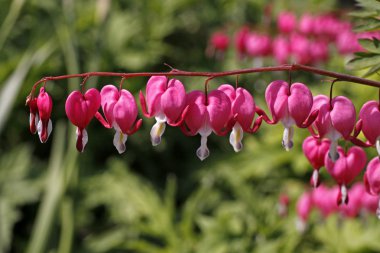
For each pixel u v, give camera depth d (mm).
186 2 11539
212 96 3203
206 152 3168
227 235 6973
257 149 9273
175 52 11258
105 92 3242
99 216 10273
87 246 9125
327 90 8805
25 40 10273
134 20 11109
